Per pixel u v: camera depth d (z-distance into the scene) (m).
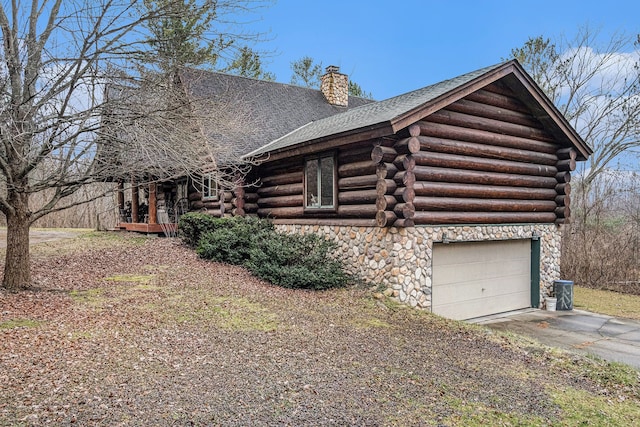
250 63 18.09
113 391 3.87
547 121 9.93
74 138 6.84
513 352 5.93
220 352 5.08
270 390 4.12
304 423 3.53
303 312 7.09
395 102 9.88
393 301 7.91
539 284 10.31
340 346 5.59
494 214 9.31
